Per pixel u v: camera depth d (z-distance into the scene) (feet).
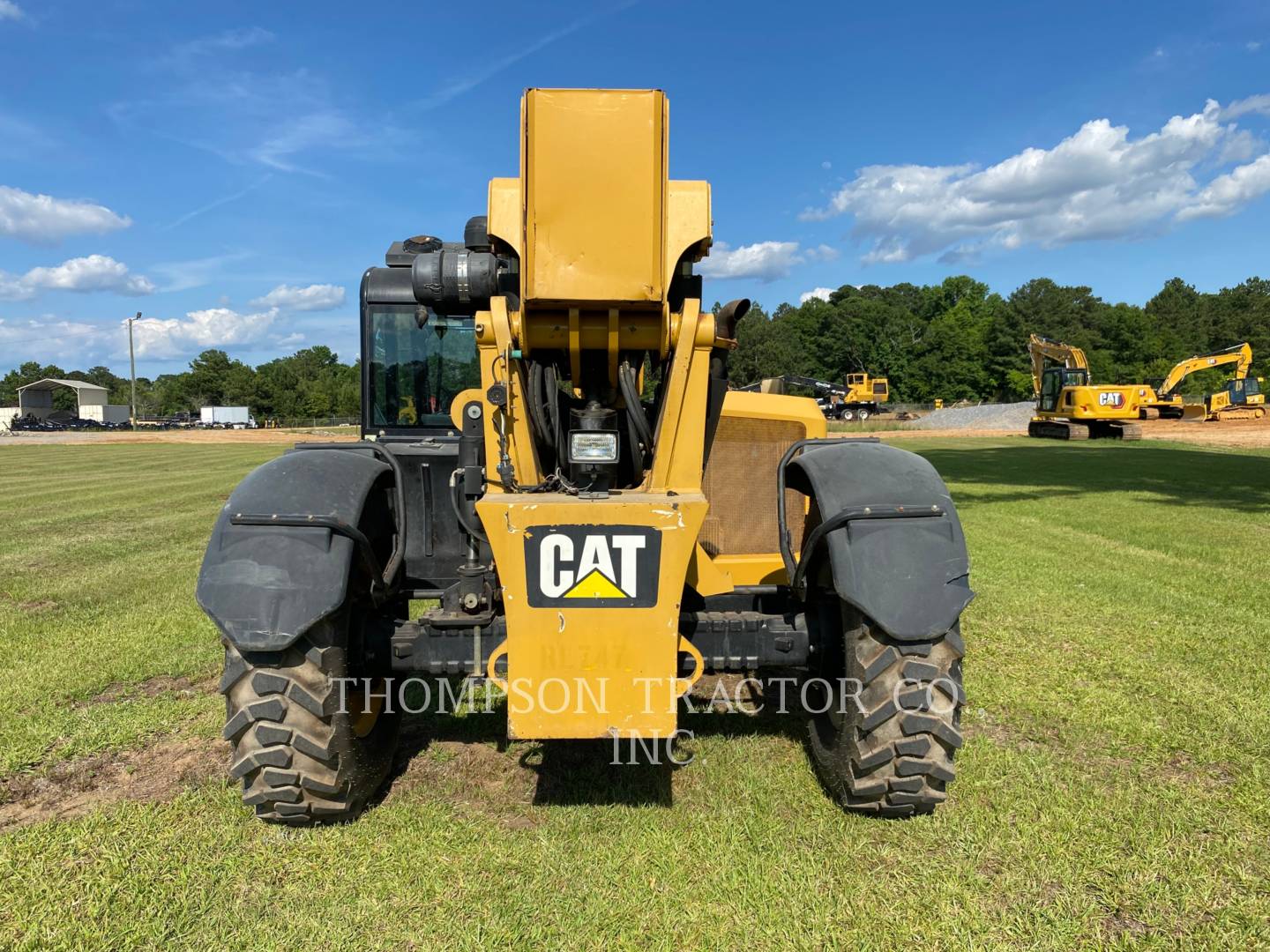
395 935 8.11
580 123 8.47
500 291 9.91
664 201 8.70
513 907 8.52
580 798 10.90
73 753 12.55
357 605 10.43
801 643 10.37
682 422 9.67
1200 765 11.81
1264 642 17.66
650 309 8.95
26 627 19.94
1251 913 8.36
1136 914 8.39
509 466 9.66
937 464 69.15
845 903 8.55
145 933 8.15
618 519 8.58
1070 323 297.12
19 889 8.93
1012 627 19.01
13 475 72.64
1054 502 43.14
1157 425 125.18
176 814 10.50
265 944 7.99
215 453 112.68
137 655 17.56
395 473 10.83
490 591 10.37
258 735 9.37
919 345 286.46
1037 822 10.10
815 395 176.55
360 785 10.21
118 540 34.04
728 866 9.17
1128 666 16.11
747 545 12.67
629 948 7.91
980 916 8.33
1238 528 33.58
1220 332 321.11
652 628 8.73
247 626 8.96
